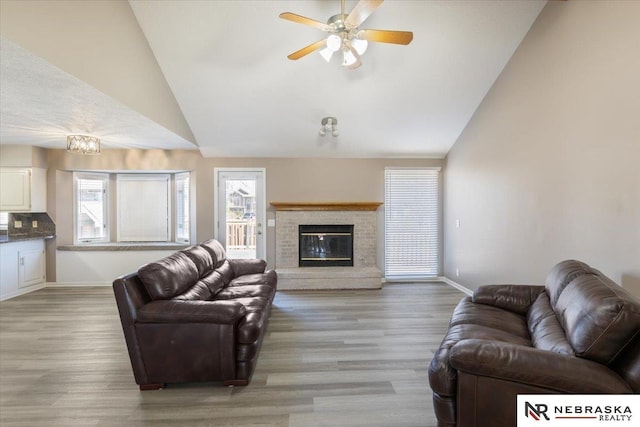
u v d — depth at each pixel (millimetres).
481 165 4801
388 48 3914
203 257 3834
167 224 6488
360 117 5047
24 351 3277
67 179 5957
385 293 5359
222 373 2586
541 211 3559
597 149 2848
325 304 4770
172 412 2303
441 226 6215
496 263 4430
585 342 1638
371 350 3266
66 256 5859
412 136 5516
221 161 5992
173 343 2549
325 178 6070
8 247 5121
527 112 3770
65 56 2494
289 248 5977
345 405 2377
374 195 6117
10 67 2432
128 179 6438
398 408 2342
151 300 2686
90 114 3648
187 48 3828
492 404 1697
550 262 3430
